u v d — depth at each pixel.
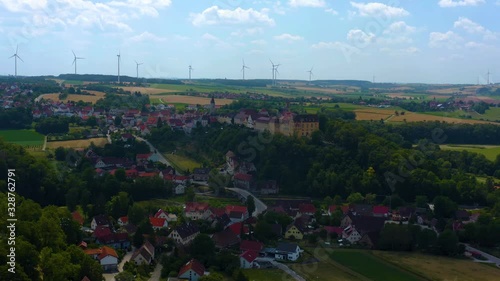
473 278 192.50
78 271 158.25
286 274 192.25
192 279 180.50
